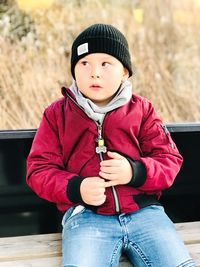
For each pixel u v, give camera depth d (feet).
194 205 5.58
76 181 4.08
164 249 3.90
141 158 4.28
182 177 5.40
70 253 3.86
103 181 4.02
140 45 8.73
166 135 4.54
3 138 4.70
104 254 3.90
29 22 8.21
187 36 9.27
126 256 4.26
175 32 9.27
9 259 4.24
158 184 4.25
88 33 4.27
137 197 4.28
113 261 3.92
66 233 4.14
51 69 7.62
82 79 4.26
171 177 4.32
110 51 4.22
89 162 4.28
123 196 4.22
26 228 5.31
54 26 8.29
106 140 4.32
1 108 6.79
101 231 4.07
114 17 8.93
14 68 7.47
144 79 8.13
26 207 5.26
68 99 4.46
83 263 3.74
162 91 7.98
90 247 3.91
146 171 4.18
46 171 4.23
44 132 4.45
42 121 4.54
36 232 5.35
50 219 5.36
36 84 7.29
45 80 7.40
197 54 8.91
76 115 4.34
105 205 4.21
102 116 4.30
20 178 5.11
